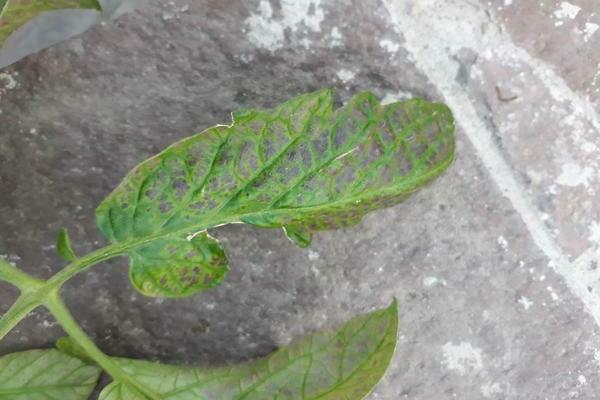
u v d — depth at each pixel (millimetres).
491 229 382
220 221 338
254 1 362
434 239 380
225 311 375
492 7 371
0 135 361
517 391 391
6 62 364
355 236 377
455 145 361
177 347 375
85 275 371
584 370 393
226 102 367
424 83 374
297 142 335
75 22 366
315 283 377
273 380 358
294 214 341
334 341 356
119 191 331
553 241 385
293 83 368
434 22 370
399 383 385
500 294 385
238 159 333
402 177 344
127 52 362
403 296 381
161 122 366
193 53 364
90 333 373
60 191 366
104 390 345
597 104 378
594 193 383
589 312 390
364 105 337
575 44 374
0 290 368
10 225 366
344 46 368
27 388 358
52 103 362
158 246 336
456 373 387
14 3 330
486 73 375
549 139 379
